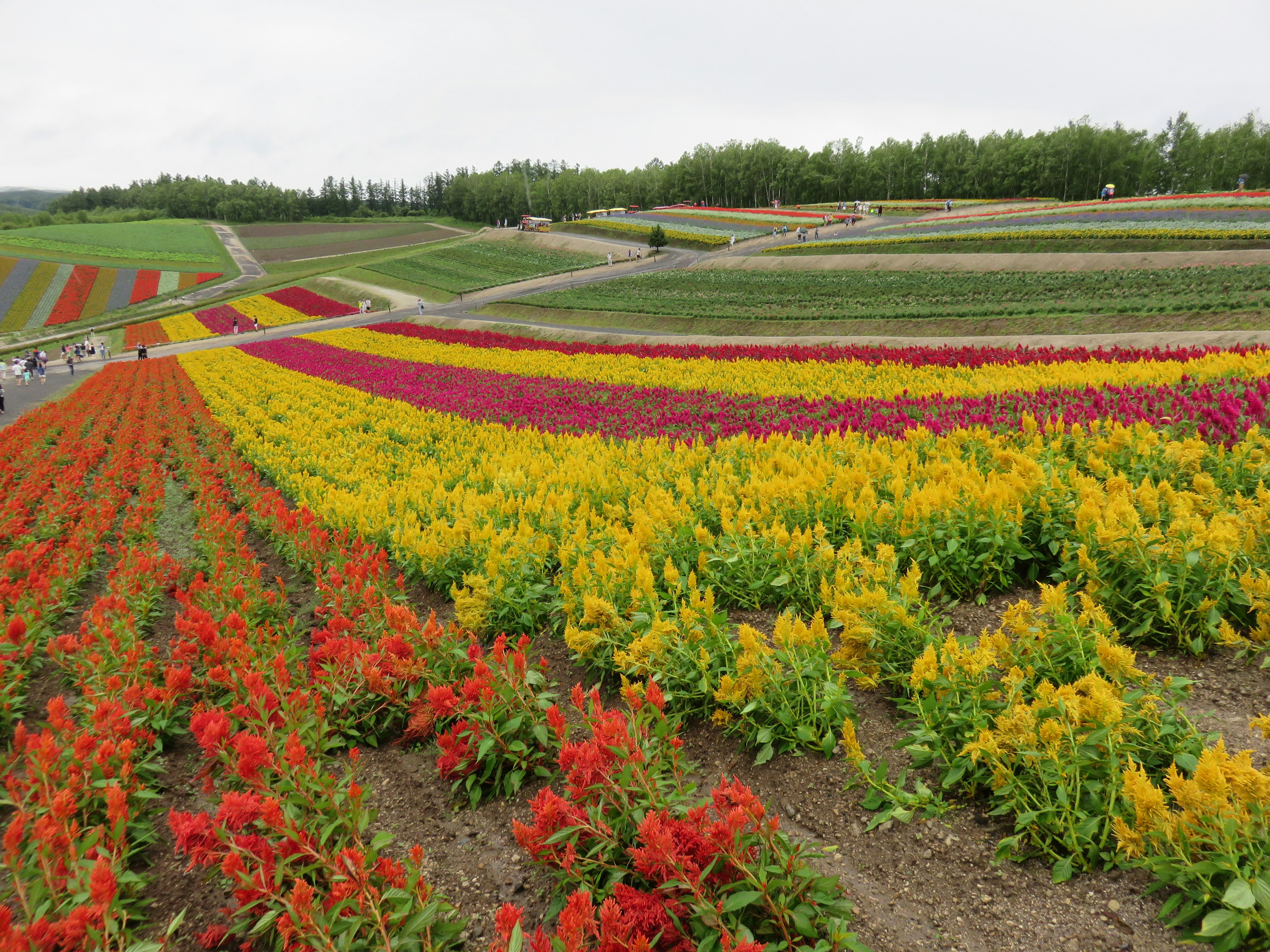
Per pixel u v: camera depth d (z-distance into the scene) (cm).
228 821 335
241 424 2073
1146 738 347
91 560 1019
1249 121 9925
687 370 2508
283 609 762
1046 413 1068
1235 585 457
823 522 713
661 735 397
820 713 431
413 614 555
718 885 305
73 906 344
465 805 455
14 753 495
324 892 339
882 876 349
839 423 1294
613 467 1062
